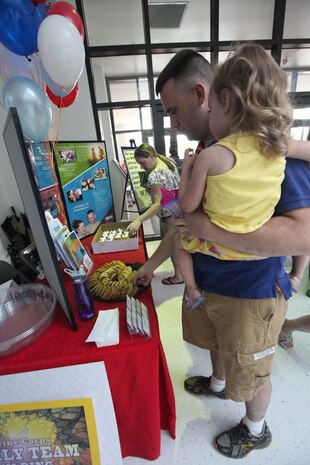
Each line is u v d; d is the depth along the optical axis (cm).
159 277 254
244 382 83
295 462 99
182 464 101
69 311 74
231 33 382
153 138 344
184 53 85
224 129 62
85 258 114
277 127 53
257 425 99
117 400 80
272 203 59
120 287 94
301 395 126
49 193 136
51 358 68
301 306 192
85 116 299
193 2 312
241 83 54
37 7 127
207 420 117
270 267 72
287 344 154
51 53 104
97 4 298
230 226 61
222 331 84
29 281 124
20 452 81
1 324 81
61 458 82
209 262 79
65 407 74
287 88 57
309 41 319
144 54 311
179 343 166
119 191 323
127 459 102
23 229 290
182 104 88
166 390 90
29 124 115
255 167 56
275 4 305
